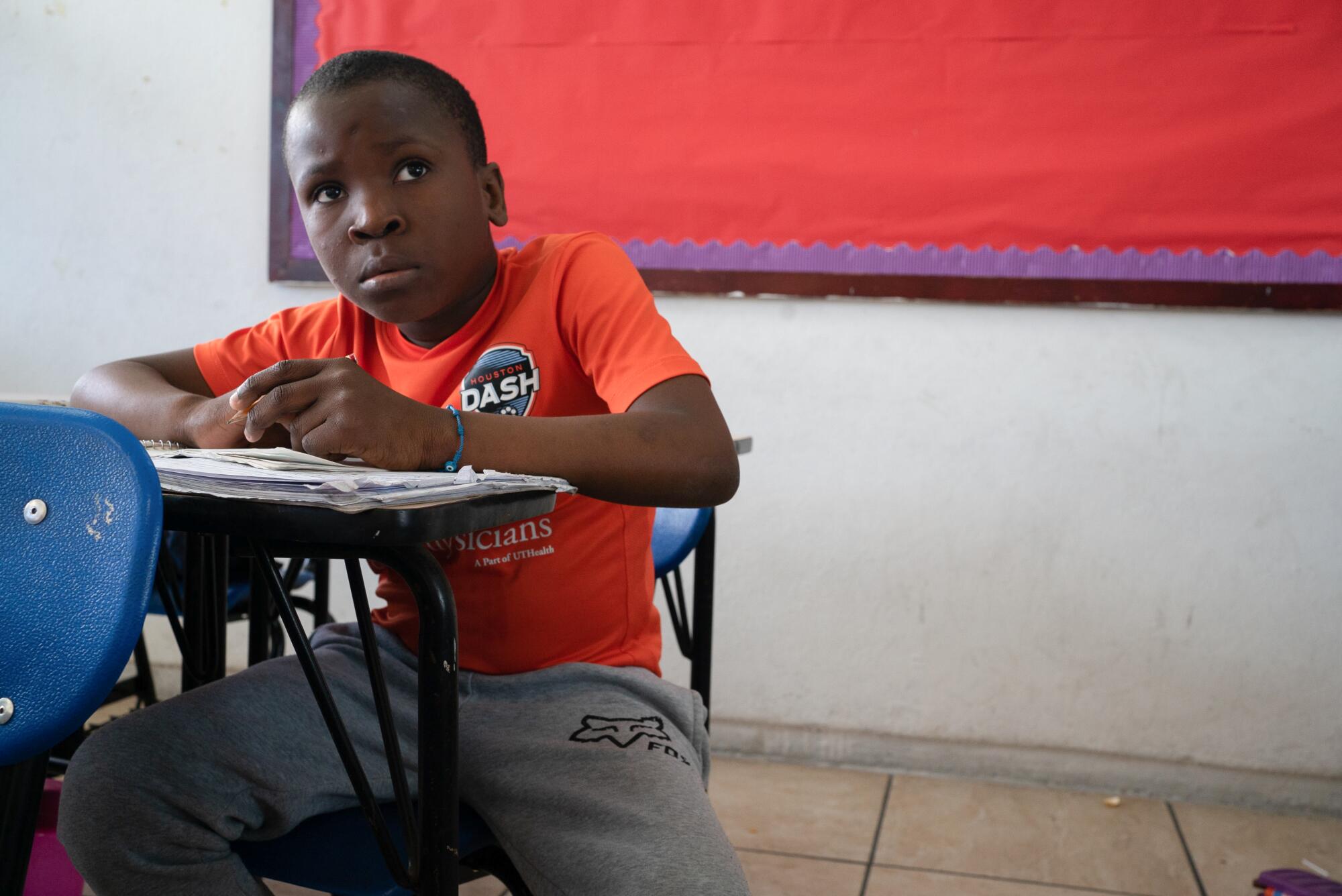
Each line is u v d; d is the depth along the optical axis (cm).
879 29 204
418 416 70
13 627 59
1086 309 204
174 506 59
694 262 213
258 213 230
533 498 65
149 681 191
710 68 210
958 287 205
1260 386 200
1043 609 210
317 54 222
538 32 214
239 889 77
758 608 221
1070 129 200
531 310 97
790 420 216
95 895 77
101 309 237
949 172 204
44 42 235
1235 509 203
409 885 70
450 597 65
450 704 65
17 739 58
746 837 188
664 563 138
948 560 213
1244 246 196
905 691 217
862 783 213
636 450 76
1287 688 203
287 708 84
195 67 230
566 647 94
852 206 207
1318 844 190
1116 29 197
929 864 179
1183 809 204
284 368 70
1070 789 212
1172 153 197
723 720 225
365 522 55
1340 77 191
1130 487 206
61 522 58
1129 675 208
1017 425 208
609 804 77
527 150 216
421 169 89
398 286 89
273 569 68
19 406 60
